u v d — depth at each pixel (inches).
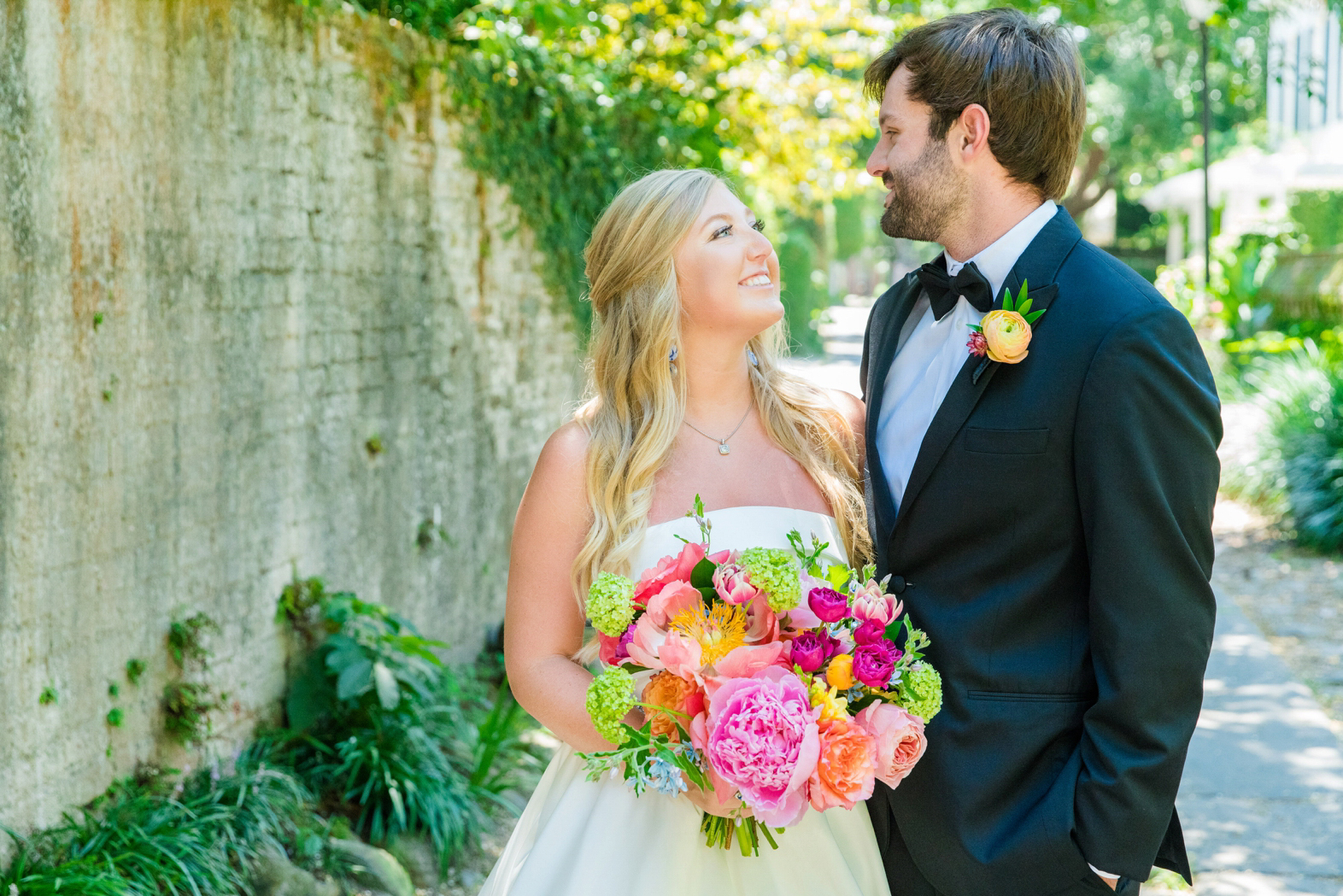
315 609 154.6
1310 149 623.8
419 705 160.1
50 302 107.3
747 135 314.5
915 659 73.9
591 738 79.7
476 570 212.1
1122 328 74.8
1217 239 643.5
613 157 252.8
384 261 174.4
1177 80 909.8
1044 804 76.1
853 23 297.4
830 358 826.2
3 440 102.2
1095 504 74.5
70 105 108.9
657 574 73.1
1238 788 162.1
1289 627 236.4
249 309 140.0
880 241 1638.8
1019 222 83.7
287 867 123.8
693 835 80.0
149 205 120.9
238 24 135.2
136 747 122.0
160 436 124.0
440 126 190.4
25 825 106.1
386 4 180.7
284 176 146.3
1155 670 72.6
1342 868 138.7
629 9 277.4
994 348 76.8
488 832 151.2
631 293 86.7
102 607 116.0
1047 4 291.3
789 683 68.4
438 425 194.7
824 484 89.7
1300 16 671.8
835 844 81.7
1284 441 323.6
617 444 84.5
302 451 153.0
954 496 79.9
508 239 217.8
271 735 145.0
